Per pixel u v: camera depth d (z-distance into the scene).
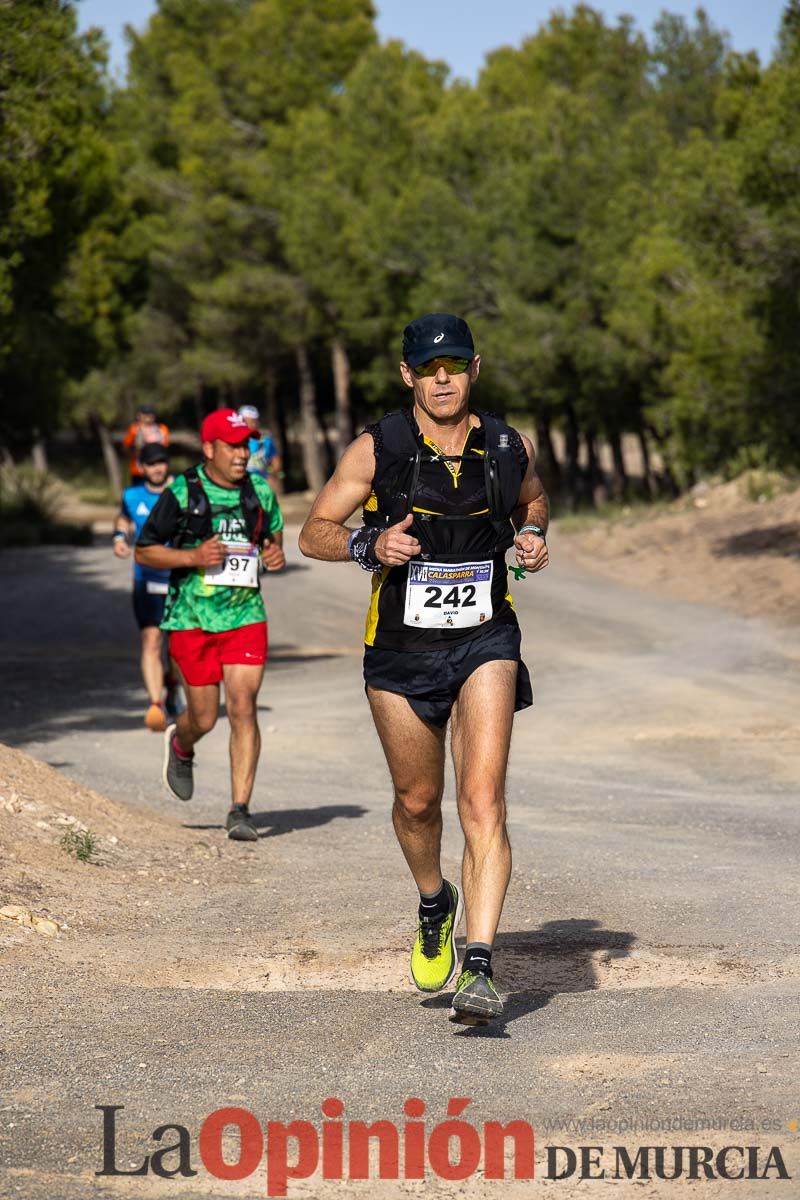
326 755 23.72
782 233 42.25
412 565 9.13
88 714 28.56
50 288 52.47
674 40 89.50
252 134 109.62
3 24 31.77
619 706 27.80
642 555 54.25
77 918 11.86
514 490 9.23
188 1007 9.80
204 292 107.62
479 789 9.10
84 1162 7.10
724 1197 6.62
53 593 50.28
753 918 12.30
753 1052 8.69
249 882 13.77
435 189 82.12
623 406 81.81
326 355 118.44
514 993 10.21
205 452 16.08
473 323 80.38
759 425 51.19
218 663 16.05
